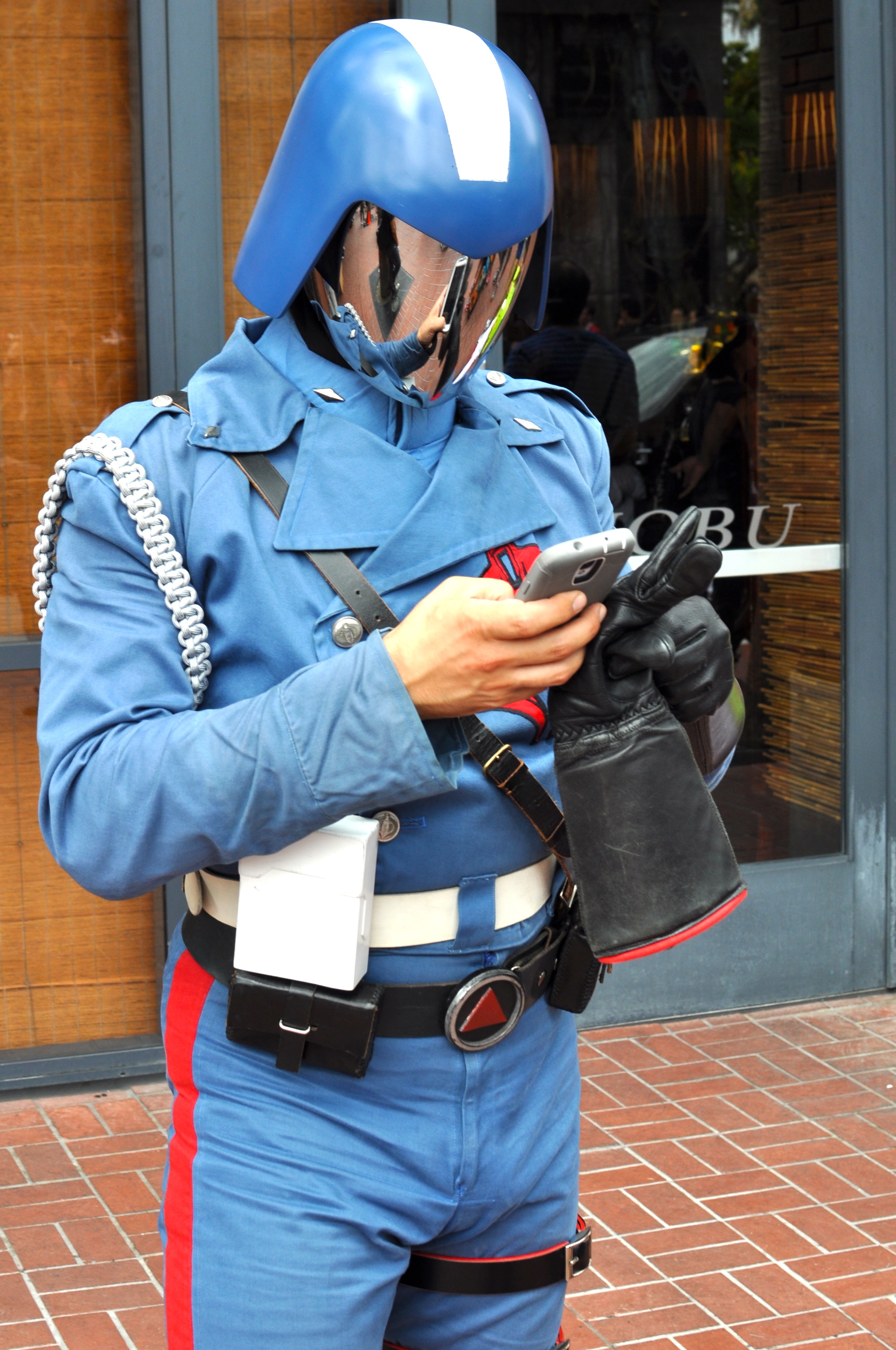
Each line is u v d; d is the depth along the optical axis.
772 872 3.75
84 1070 3.39
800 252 3.68
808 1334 2.46
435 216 1.09
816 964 3.81
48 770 1.15
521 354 3.52
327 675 1.06
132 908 3.47
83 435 3.36
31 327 3.31
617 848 1.07
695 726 1.27
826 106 3.66
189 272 3.22
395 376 1.16
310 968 1.16
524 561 1.23
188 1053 1.25
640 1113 3.23
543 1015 1.30
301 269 1.16
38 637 3.36
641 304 3.59
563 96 3.49
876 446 3.74
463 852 1.20
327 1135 1.19
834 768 3.83
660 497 3.66
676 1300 2.55
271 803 1.07
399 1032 1.20
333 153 1.12
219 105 3.21
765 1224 2.79
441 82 1.10
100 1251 2.71
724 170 3.61
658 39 3.53
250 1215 1.17
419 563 1.17
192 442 1.17
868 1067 3.45
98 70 3.26
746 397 3.69
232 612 1.17
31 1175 2.99
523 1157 1.27
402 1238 1.20
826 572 3.78
